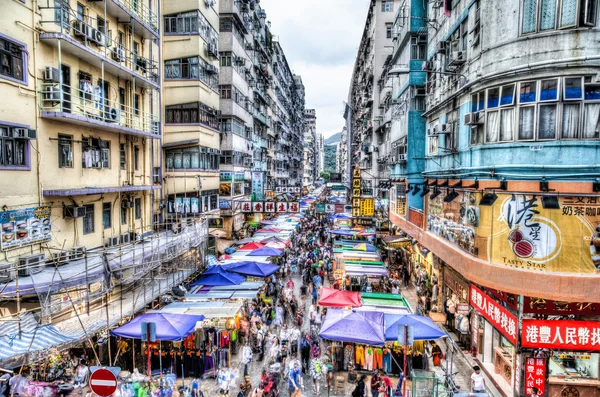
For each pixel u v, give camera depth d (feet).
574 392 35.09
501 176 37.40
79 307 39.09
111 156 55.36
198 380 42.42
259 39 142.10
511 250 36.37
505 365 39.88
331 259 86.38
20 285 33.81
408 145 71.41
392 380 42.29
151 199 67.41
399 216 86.53
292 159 250.16
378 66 137.59
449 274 56.65
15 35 38.63
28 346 30.71
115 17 57.00
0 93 36.91
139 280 47.32
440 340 52.16
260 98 143.43
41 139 42.04
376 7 137.69
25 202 39.88
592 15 33.14
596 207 33.76
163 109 80.59
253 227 126.72
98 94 51.65
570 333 34.83
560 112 34.40
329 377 40.11
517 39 36.24
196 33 79.71
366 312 43.47
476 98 41.75
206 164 85.51
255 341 50.14
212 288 55.88
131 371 42.37
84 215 46.83
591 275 33.83
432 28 62.85
